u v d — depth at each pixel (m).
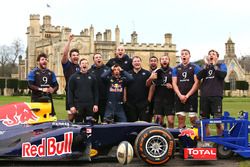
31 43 105.31
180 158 11.43
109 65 13.64
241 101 55.25
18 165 10.38
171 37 94.12
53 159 10.09
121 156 10.06
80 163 10.73
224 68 12.21
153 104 13.37
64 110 31.59
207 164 10.56
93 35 91.81
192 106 12.57
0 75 140.12
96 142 10.73
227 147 11.16
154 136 10.25
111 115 12.52
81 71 12.16
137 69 13.06
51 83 13.34
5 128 10.26
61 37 90.44
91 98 12.12
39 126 10.45
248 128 11.20
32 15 105.38
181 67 12.70
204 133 10.96
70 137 10.20
